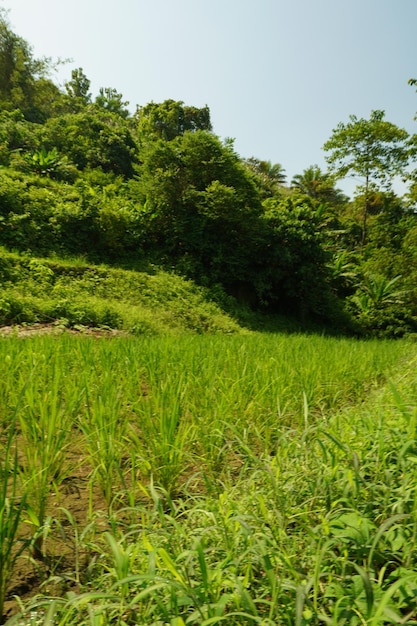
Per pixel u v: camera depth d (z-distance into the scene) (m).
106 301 16.27
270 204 31.22
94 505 2.95
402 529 2.14
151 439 3.23
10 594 2.08
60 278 16.94
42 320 13.60
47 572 2.25
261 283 24.64
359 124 33.75
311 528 2.18
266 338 12.09
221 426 3.55
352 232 48.72
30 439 2.84
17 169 27.77
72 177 30.75
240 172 26.05
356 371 6.45
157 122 65.88
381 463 2.67
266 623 1.57
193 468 3.50
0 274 15.23
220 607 1.59
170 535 2.06
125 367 5.02
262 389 4.30
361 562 2.07
